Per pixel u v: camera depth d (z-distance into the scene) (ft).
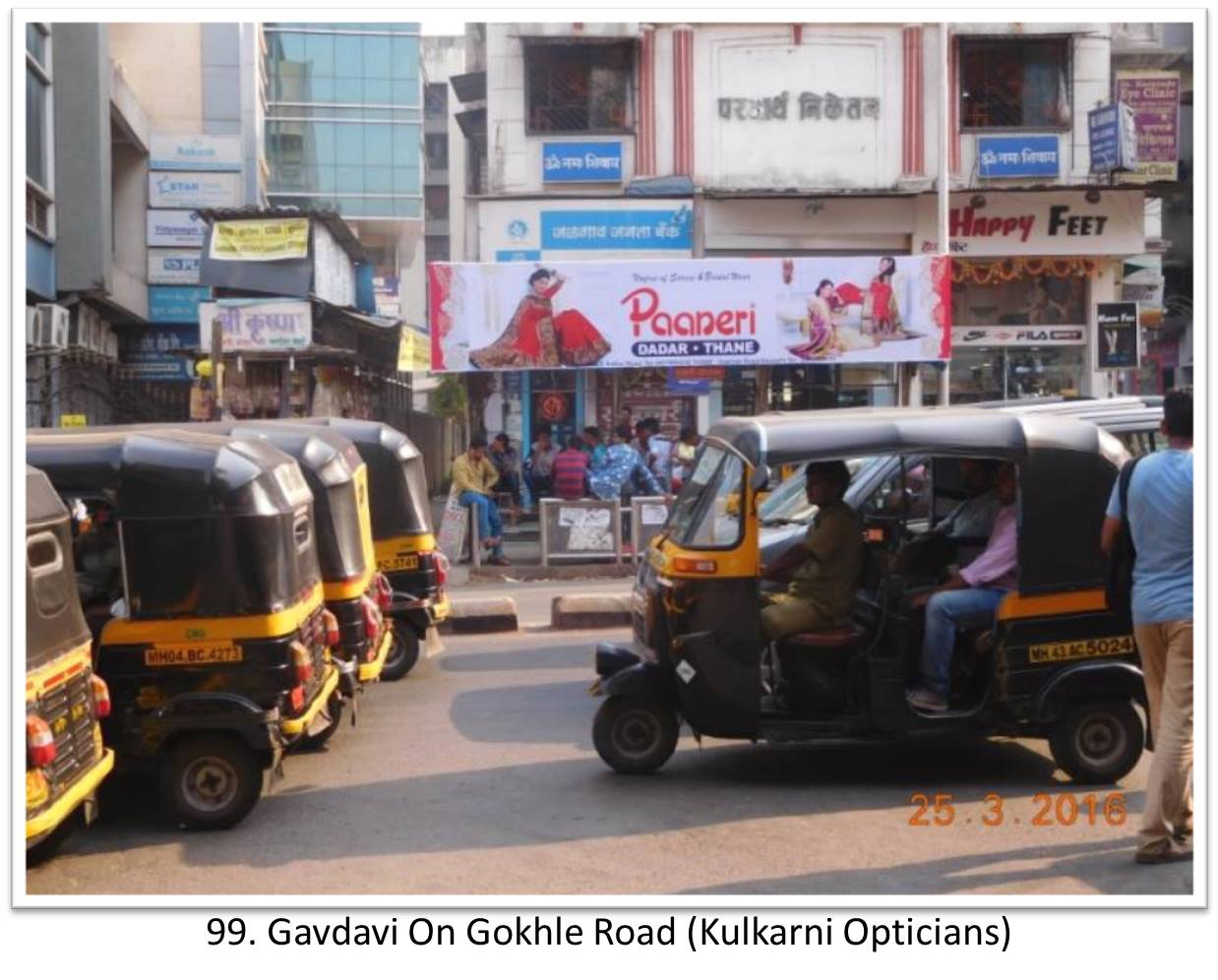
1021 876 19.48
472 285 65.92
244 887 19.94
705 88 80.48
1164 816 19.48
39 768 18.48
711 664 24.38
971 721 24.27
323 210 82.02
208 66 112.78
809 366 77.61
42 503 19.39
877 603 24.95
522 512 71.92
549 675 36.88
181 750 22.75
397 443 37.24
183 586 22.88
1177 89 86.63
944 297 67.41
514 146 80.74
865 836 21.57
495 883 19.76
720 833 21.86
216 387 61.46
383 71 130.21
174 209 110.52
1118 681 24.04
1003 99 81.97
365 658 29.50
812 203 80.43
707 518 25.09
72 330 85.66
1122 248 81.05
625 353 66.49
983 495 28.40
